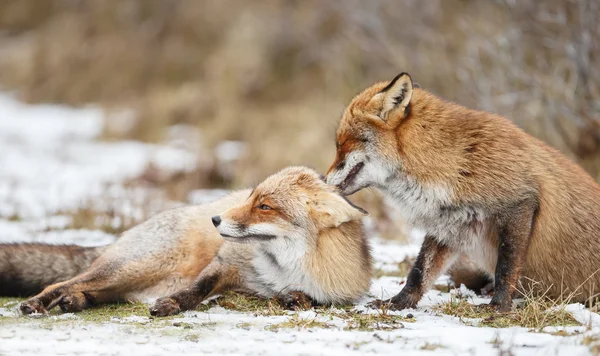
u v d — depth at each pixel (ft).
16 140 93.76
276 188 32.45
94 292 32.30
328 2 106.83
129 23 134.21
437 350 24.88
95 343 25.66
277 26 115.03
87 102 126.11
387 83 34.78
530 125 62.13
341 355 24.23
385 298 34.50
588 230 32.14
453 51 73.05
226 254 33.19
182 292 31.45
